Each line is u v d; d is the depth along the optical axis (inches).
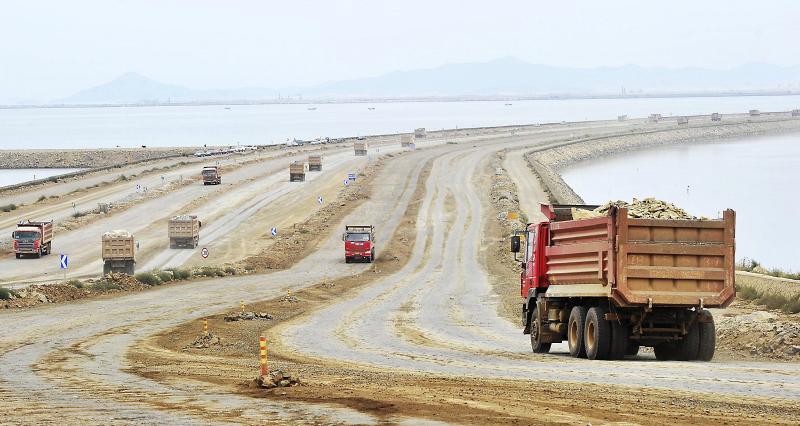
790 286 2226.9
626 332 1373.0
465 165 7849.4
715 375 1165.1
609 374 1198.9
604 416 854.5
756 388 1037.2
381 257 4170.8
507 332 2100.1
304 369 1374.3
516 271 3703.3
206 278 3553.2
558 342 1610.5
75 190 6363.2
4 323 2276.1
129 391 1123.9
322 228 4928.6
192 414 922.7
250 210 5492.1
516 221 4963.1
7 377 1346.0
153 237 4566.9
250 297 2945.4
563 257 1502.2
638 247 1294.3
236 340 1958.7
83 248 4237.2
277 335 2047.2
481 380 1175.0
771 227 5004.9
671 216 1348.4
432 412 892.6
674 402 940.0
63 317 2410.2
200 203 5733.3
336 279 3535.9
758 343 1558.8
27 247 3961.6
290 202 5787.4
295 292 3075.8
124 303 2768.2
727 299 1305.4
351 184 6565.0
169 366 1456.7
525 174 7263.8
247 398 1026.1
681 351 1375.5
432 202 5807.1
